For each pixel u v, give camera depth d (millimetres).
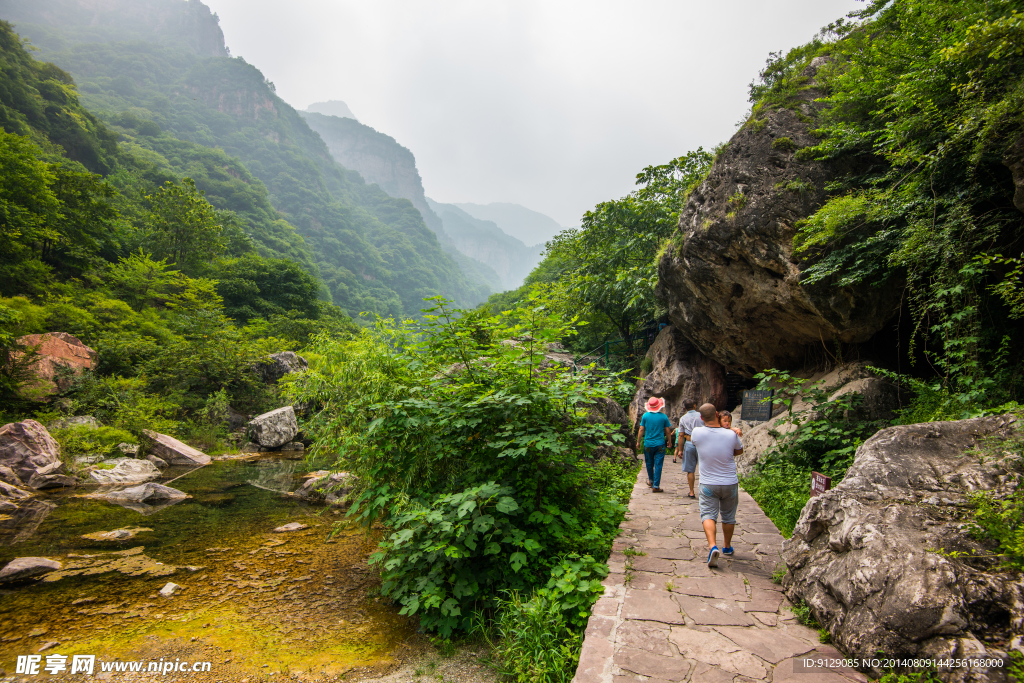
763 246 9109
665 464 10242
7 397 12438
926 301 6996
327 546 6289
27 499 8539
